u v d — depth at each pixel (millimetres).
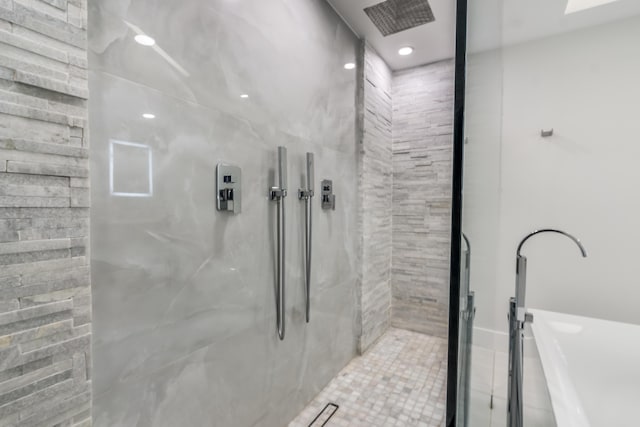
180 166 925
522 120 2123
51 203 615
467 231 713
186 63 935
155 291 866
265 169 1250
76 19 645
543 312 1813
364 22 1843
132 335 812
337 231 1808
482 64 940
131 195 802
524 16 1941
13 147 561
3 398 556
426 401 1585
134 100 803
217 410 1062
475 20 806
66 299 639
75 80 645
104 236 747
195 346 985
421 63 2346
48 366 614
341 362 1875
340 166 1825
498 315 1868
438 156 2318
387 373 1847
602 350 1598
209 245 1022
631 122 1854
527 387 1608
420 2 1660
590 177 1964
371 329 2193
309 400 1563
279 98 1322
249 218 1178
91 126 714
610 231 1929
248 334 1185
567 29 1970
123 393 794
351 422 1435
